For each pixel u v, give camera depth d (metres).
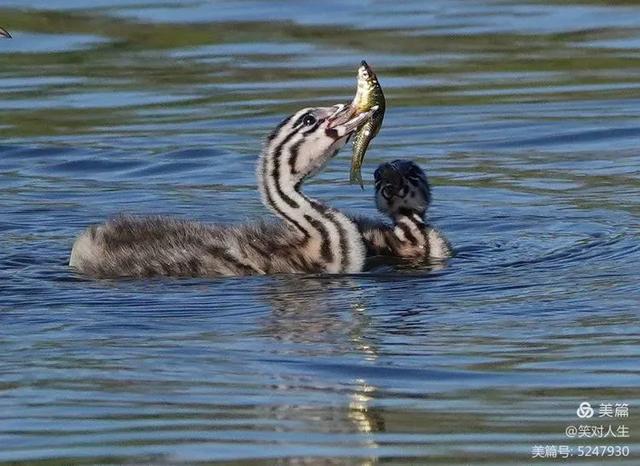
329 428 13.09
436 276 18.09
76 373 14.49
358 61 29.62
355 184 23.25
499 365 14.65
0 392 13.99
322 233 18.66
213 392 13.98
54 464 12.31
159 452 12.57
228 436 12.91
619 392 13.85
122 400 13.80
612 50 30.16
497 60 29.64
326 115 18.94
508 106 26.95
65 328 15.94
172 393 13.96
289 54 30.12
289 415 13.41
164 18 32.59
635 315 16.17
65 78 28.97
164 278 18.08
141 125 26.22
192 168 24.03
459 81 28.47
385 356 14.91
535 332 15.66
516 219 20.98
